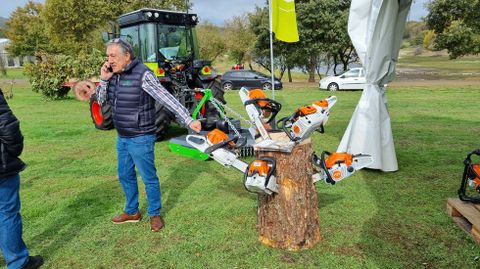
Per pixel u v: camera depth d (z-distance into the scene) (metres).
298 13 20.30
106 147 5.98
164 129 6.04
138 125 2.85
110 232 3.13
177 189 4.06
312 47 20.45
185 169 4.74
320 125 2.62
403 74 24.36
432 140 6.13
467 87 14.52
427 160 4.98
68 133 7.07
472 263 2.58
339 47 20.45
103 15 19.14
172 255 2.77
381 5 4.14
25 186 4.25
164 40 6.92
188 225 3.22
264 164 2.54
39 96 13.45
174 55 6.95
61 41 19.97
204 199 3.77
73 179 4.47
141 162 2.94
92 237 3.05
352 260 2.64
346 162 2.68
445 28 20.00
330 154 2.76
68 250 2.86
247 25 24.69
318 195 3.80
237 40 24.33
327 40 20.88
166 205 3.64
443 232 3.00
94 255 2.79
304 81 23.61
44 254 2.81
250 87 16.70
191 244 2.91
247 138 5.15
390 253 2.72
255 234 3.04
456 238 2.90
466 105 10.02
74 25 19.56
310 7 19.94
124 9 18.97
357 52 4.52
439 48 20.31
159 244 2.93
